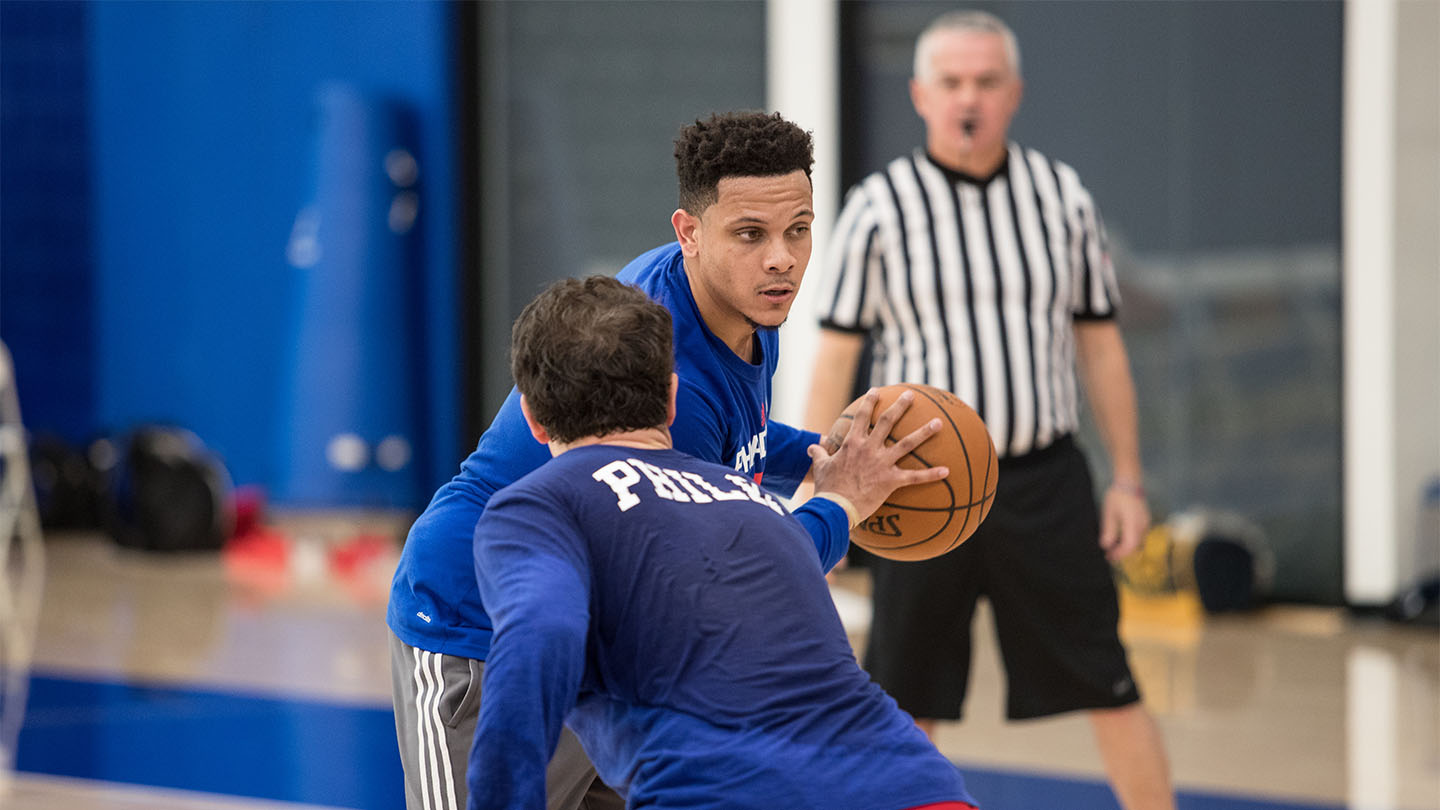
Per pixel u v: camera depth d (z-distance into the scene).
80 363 29.08
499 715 4.62
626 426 5.66
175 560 26.03
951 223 10.70
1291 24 21.33
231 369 28.09
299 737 15.47
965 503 6.97
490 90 26.20
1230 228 21.86
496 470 6.76
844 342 11.04
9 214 29.16
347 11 26.89
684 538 5.27
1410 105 20.61
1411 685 17.23
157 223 28.41
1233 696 16.86
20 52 28.78
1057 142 22.66
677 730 5.02
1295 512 21.75
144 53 28.19
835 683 5.11
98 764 14.54
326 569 24.72
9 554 26.73
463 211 26.14
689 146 6.18
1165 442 22.42
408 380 26.30
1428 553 20.78
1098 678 10.38
